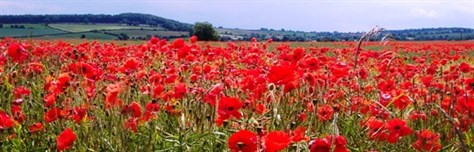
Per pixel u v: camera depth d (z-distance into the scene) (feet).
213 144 12.15
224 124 11.71
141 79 19.43
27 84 20.81
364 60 31.55
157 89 16.19
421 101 16.24
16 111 15.06
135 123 12.91
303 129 11.00
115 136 12.89
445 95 16.51
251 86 14.44
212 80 19.24
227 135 12.03
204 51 28.60
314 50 40.93
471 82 15.62
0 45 39.58
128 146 12.76
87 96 14.90
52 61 30.19
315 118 13.39
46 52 33.32
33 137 14.23
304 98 14.61
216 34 174.40
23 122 15.06
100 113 14.17
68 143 11.76
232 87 17.08
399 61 29.17
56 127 14.46
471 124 14.02
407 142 13.34
